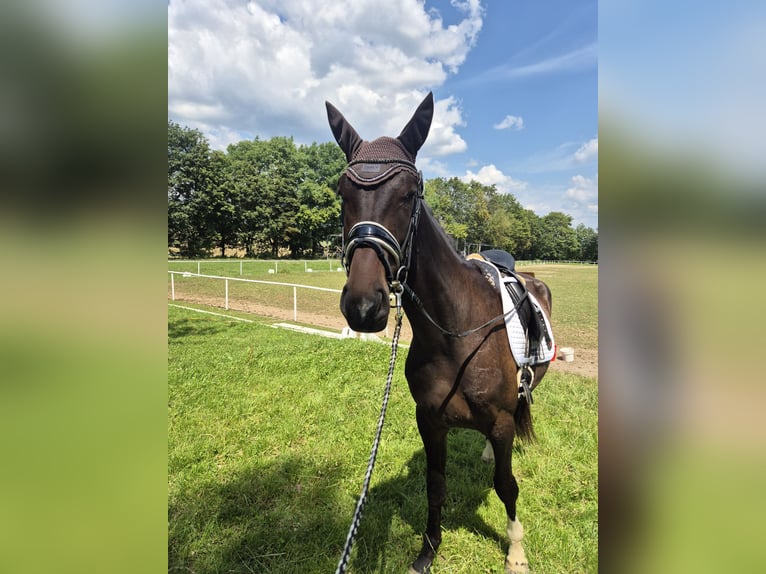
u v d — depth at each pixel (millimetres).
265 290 16078
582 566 2264
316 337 7754
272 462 3275
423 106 1728
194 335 8070
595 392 4594
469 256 2797
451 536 2477
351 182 1566
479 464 3227
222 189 40531
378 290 1419
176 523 2619
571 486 2898
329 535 2502
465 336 1923
